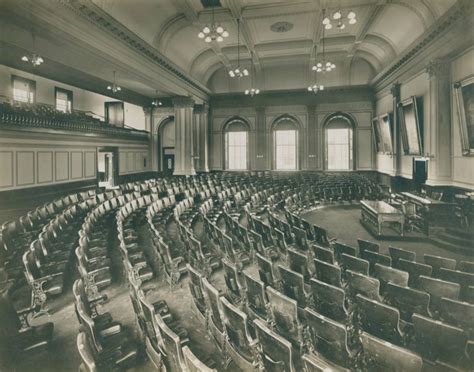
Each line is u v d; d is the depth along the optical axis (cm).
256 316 465
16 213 1204
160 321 324
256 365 346
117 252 793
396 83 1567
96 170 1717
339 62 1933
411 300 432
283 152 2178
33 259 531
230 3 1147
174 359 311
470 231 897
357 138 2053
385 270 515
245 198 1341
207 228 861
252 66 1984
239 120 2209
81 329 342
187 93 1783
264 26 1400
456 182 1130
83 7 871
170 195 1254
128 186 1481
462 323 412
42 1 765
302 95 2105
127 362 351
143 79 1337
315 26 1389
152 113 2261
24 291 523
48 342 364
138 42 1158
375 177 1988
